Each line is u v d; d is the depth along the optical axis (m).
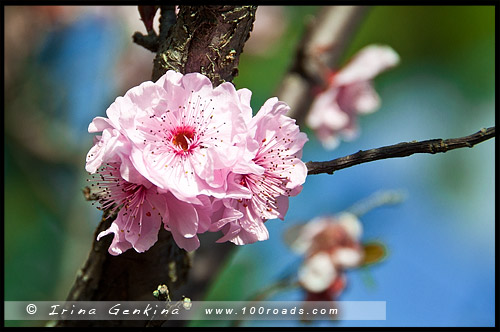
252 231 0.40
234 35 0.40
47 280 0.70
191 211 0.38
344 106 0.58
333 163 0.40
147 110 0.39
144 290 0.44
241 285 0.67
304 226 0.53
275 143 0.40
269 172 0.40
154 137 0.39
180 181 0.39
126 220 0.39
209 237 0.49
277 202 0.40
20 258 0.69
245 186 0.40
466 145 0.38
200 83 0.39
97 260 0.43
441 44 0.69
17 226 0.70
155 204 0.39
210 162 0.39
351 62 0.57
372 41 0.69
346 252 0.52
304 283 0.51
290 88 0.55
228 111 0.39
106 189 0.39
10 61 0.70
